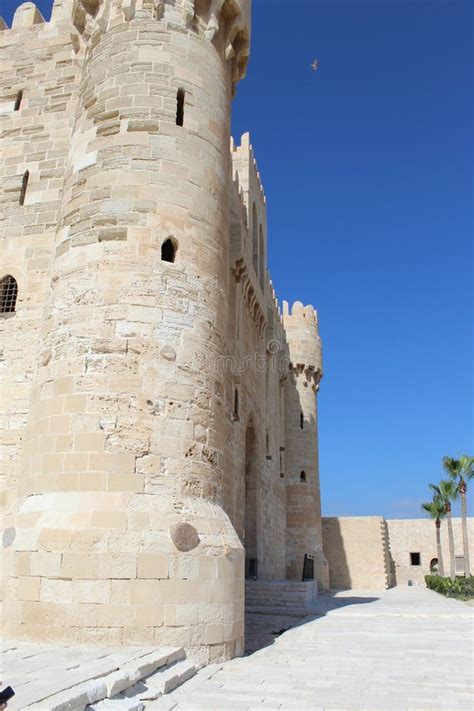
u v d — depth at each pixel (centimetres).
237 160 3023
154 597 1040
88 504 1094
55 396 1216
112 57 1497
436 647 1357
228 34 1678
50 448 1176
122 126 1412
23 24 2014
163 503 1135
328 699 820
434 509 5697
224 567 1148
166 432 1199
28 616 1035
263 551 2866
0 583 1089
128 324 1244
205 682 924
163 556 1065
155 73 1460
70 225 1380
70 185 1441
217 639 1100
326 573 4219
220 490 1299
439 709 773
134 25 1509
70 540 1048
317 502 4384
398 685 930
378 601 2928
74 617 1012
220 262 1459
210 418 1297
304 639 1488
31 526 1098
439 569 5488
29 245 1702
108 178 1368
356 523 5134
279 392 4025
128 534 1062
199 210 1414
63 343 1255
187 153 1432
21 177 1788
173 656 984
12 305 1680
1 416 1562
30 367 1588
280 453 3997
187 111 1470
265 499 3038
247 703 784
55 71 1886
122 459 1142
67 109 1830
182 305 1312
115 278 1277
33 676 724
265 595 2328
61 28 1934
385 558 5034
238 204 2502
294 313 4772
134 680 795
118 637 1006
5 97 1903
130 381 1204
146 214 1334
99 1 1602
